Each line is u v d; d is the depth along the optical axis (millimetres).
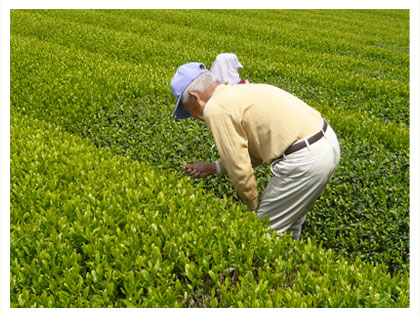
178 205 4082
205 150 6578
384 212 5164
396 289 3184
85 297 3064
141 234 3602
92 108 7965
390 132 7020
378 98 9516
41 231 3682
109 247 3459
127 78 9047
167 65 11289
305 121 3822
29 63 10016
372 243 5000
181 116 4195
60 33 14352
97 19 17797
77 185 4352
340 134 7195
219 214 3982
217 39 14984
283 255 3488
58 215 3871
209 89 3854
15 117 6562
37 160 4883
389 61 14664
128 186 4395
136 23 17359
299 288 3141
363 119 7777
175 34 15789
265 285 3051
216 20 19609
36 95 8406
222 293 3066
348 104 9258
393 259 4797
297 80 10477
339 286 3141
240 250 3467
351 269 3328
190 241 3545
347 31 20797
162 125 7152
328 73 10867
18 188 4238
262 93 3793
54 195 4090
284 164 3857
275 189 4031
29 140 5555
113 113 7891
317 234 5188
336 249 5098
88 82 8750
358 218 5320
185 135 6992
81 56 10859
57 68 9625
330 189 5543
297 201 4043
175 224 3691
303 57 13102
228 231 3623
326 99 9438
